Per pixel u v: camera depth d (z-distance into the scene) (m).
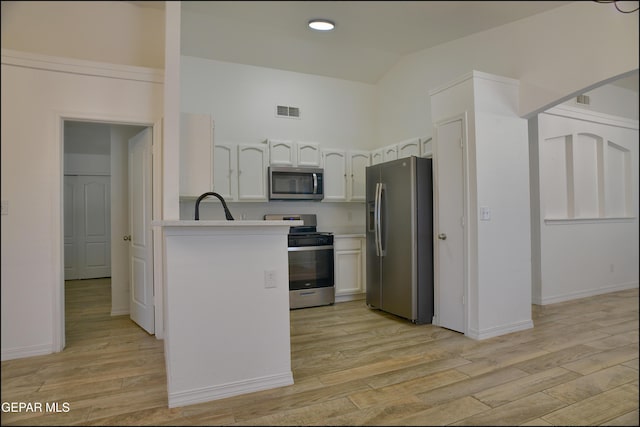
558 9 3.21
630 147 5.41
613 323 3.63
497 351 2.89
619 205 5.36
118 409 2.07
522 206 3.48
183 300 2.12
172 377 2.10
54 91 2.94
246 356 2.26
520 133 3.49
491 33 3.78
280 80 4.86
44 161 2.90
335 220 5.14
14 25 2.98
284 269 2.38
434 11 3.61
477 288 3.19
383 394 2.23
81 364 2.70
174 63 2.81
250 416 2.00
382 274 4.05
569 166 4.85
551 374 2.48
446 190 3.49
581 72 3.07
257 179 4.35
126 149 4.18
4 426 1.91
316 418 1.98
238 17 3.81
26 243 2.84
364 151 5.02
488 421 1.94
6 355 2.78
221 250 2.21
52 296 2.93
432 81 4.49
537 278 4.44
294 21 3.89
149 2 3.34
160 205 3.32
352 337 3.27
